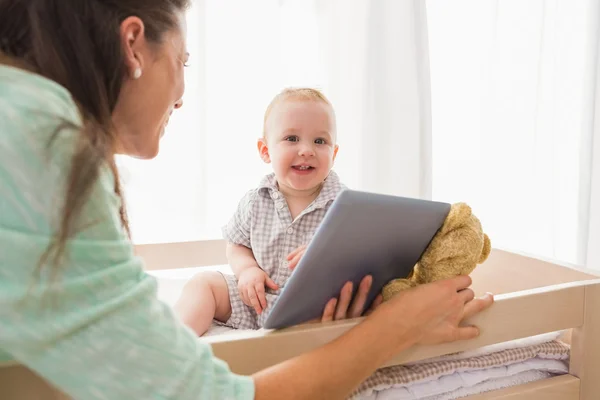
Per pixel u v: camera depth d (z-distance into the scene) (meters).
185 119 1.48
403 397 0.83
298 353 0.74
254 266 1.15
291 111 1.17
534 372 0.95
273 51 1.56
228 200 1.58
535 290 0.91
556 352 0.96
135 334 0.47
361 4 1.63
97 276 0.45
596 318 0.94
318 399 0.61
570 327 0.93
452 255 0.87
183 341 0.51
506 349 0.93
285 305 0.75
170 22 0.62
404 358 0.80
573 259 2.01
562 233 2.03
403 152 1.69
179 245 1.34
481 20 1.84
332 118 1.20
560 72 1.96
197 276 1.13
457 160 1.88
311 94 1.20
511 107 1.91
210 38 1.51
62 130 0.44
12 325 0.42
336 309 0.86
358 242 0.76
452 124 1.86
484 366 0.89
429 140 1.72
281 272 1.14
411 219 0.79
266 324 0.76
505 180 1.93
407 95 1.68
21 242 0.42
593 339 0.94
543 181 1.97
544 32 1.92
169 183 1.49
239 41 1.54
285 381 0.59
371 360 0.67
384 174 1.69
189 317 1.04
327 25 1.61
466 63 1.85
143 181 1.47
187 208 1.50
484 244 0.97
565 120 2.00
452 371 0.86
